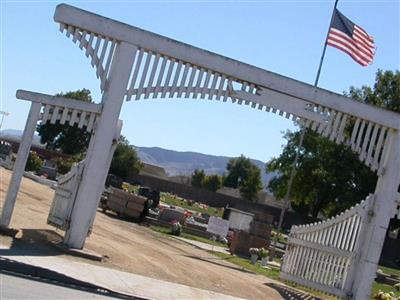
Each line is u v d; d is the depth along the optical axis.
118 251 18.67
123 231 27.64
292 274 18.88
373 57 21.45
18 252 14.91
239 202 96.62
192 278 17.69
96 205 17.33
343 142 17.89
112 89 16.72
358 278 17.70
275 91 17.55
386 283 35.84
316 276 18.41
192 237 37.16
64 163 60.28
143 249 21.09
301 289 21.05
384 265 55.88
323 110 17.77
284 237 55.25
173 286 15.87
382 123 17.73
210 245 35.12
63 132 95.25
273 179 79.25
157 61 16.92
